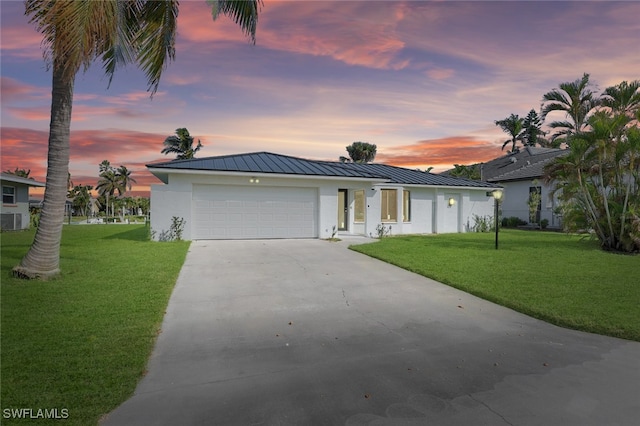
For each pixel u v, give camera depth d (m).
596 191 12.72
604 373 3.58
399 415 2.79
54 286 6.40
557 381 3.40
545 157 28.03
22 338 4.07
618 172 12.06
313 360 3.82
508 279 7.46
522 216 25.20
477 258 10.03
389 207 17.86
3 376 3.21
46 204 7.10
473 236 17.14
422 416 2.79
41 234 7.05
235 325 4.88
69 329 4.39
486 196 21.12
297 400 3.01
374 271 8.41
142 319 4.80
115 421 2.65
